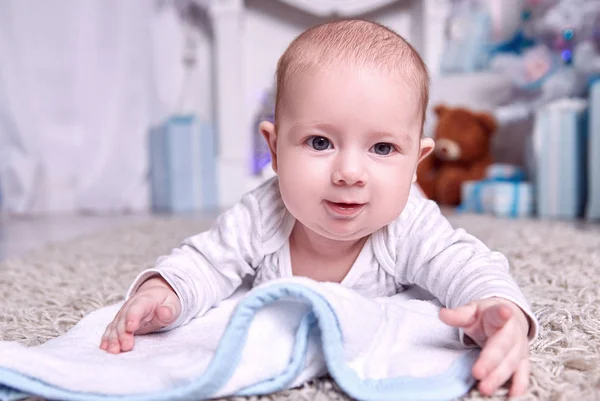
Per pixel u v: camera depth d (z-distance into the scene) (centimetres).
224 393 64
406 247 90
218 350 64
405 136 79
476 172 292
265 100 356
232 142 345
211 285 90
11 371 64
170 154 322
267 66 359
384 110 76
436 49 347
